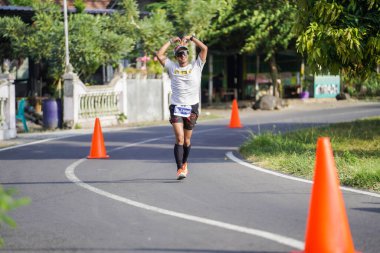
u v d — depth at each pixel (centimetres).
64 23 2361
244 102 3569
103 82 3219
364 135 1653
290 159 1208
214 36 3150
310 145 1431
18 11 2623
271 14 3012
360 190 930
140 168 1205
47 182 1048
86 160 1337
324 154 561
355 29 1265
